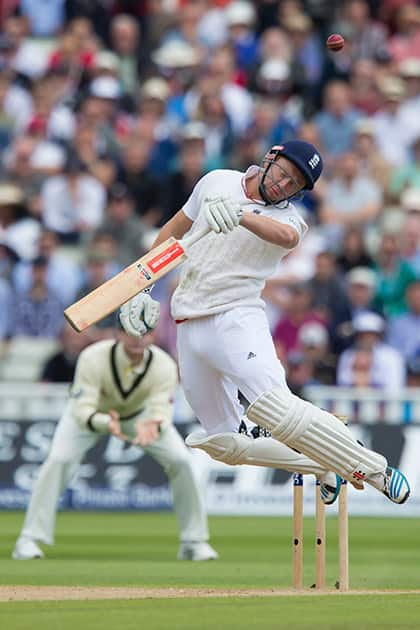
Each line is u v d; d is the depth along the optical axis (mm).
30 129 67062
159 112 66500
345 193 64375
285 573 32312
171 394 35750
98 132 65875
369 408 52812
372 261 61531
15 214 63750
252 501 52344
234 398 26969
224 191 26188
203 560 36031
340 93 66938
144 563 34938
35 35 74375
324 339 56219
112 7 73750
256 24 72062
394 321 58312
